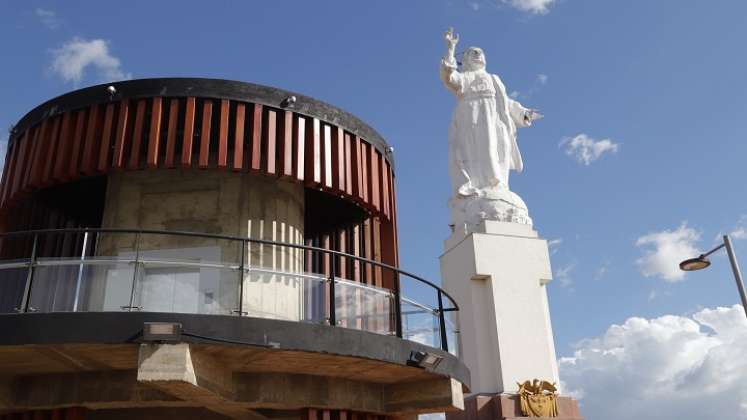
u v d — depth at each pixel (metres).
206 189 12.80
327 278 10.89
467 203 25.11
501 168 25.86
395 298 11.63
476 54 27.17
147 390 10.44
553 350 23.45
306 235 15.56
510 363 21.72
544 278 23.59
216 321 9.15
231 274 10.05
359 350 10.18
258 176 13.18
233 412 12.05
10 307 9.42
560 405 21.12
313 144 12.88
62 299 9.49
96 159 11.97
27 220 13.80
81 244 14.34
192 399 10.25
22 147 12.88
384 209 14.32
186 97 12.25
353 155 13.69
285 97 12.88
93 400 10.41
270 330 9.45
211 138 12.38
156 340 8.69
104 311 9.08
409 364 10.91
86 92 12.46
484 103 26.27
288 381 11.44
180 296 9.75
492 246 23.34
